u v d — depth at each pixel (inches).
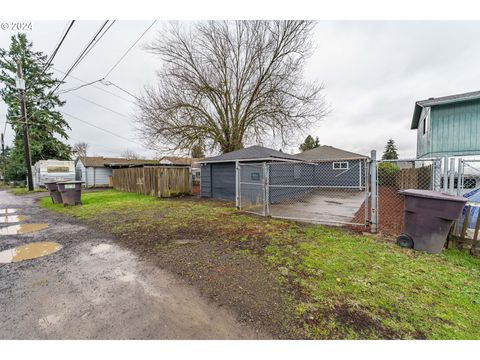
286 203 367.2
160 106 490.9
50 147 826.2
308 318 73.9
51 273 110.6
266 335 67.6
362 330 68.4
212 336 67.6
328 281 97.5
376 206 167.9
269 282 98.0
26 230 193.9
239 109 574.6
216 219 227.3
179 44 495.2
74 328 70.8
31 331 69.7
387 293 87.2
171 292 91.4
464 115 305.1
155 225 203.5
